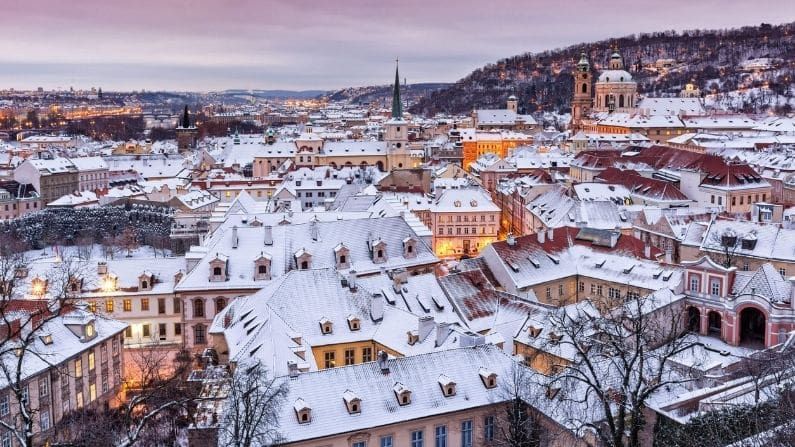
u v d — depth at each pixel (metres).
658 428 71.25
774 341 112.06
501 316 108.56
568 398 71.44
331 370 76.94
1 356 75.88
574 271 135.50
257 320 97.38
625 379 63.59
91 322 103.94
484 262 132.00
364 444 74.19
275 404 69.81
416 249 134.62
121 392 111.31
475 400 78.81
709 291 120.44
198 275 123.12
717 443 59.84
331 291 102.75
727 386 75.31
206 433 73.50
